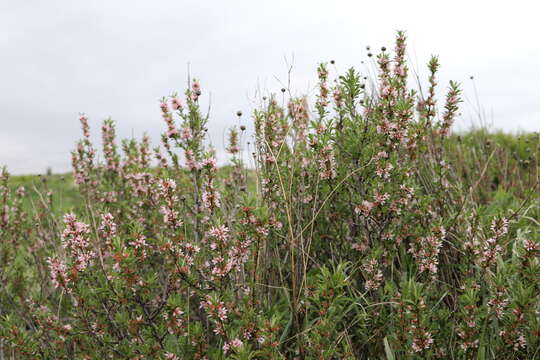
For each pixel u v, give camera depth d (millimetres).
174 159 3266
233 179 3826
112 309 2545
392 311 2646
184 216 3184
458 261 3297
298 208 3139
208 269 2781
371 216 2869
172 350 2447
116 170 4230
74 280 2402
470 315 2406
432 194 3492
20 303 3881
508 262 3357
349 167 3107
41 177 4566
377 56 3258
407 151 3213
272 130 3258
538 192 5277
